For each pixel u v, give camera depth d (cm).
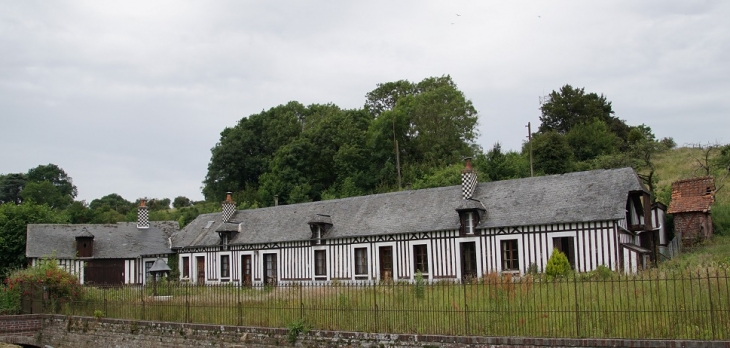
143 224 4091
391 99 6025
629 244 2361
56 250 3672
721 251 2464
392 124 5253
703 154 4772
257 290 2077
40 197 7000
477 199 2858
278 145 6047
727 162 4156
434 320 1550
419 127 5388
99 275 3703
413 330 1534
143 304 2083
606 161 4509
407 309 1566
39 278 2466
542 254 2525
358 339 1559
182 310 1992
